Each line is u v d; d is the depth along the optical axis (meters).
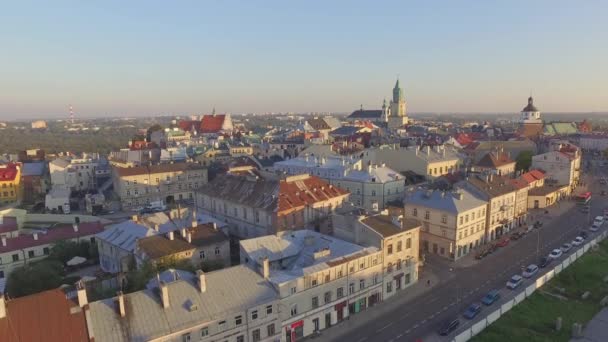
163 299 56.19
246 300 60.97
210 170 199.25
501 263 97.88
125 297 56.62
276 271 70.44
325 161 156.50
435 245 104.00
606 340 69.88
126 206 166.00
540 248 106.88
